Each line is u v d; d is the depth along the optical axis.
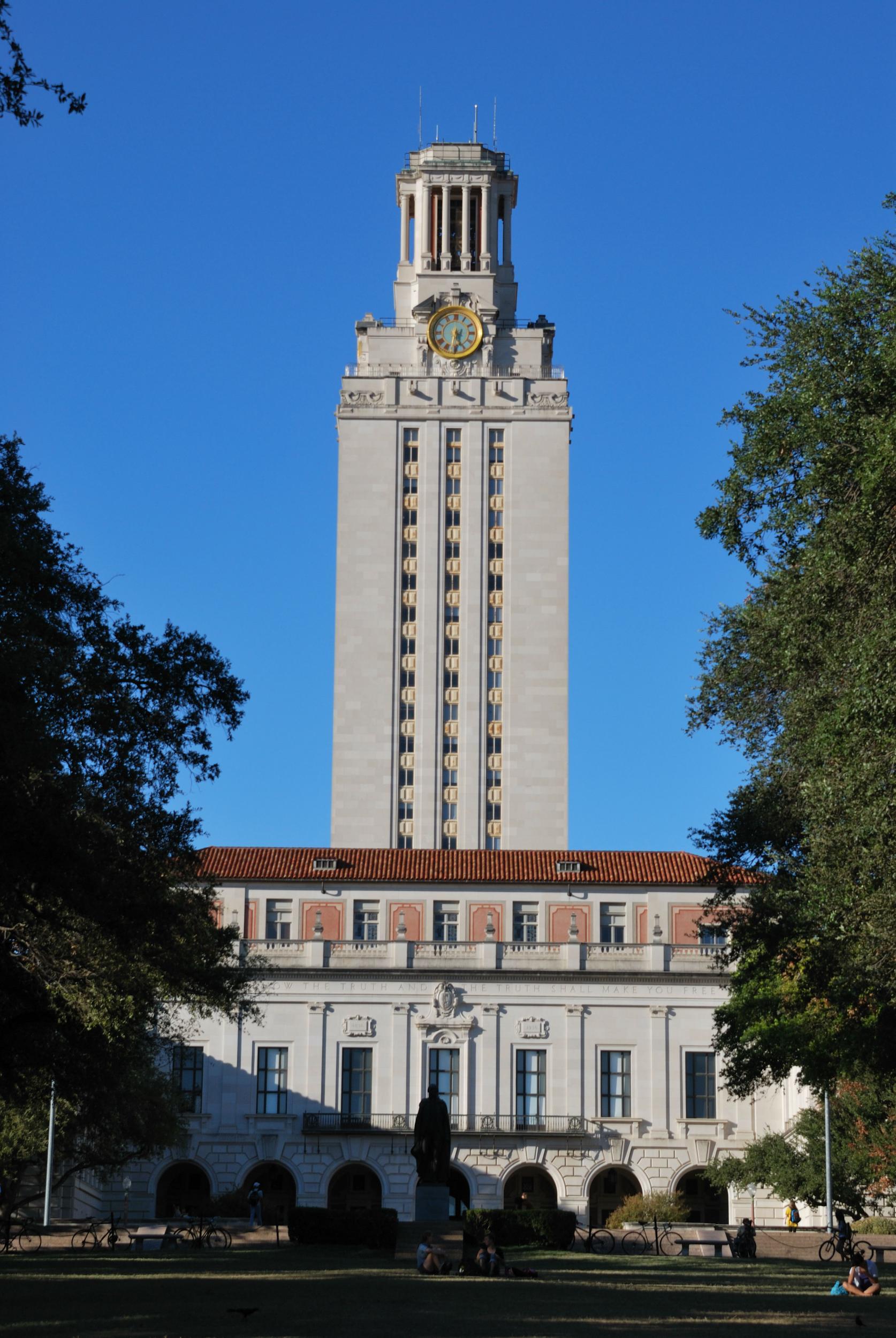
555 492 166.62
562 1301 32.84
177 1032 59.41
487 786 160.25
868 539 33.59
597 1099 99.56
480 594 164.25
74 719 37.44
